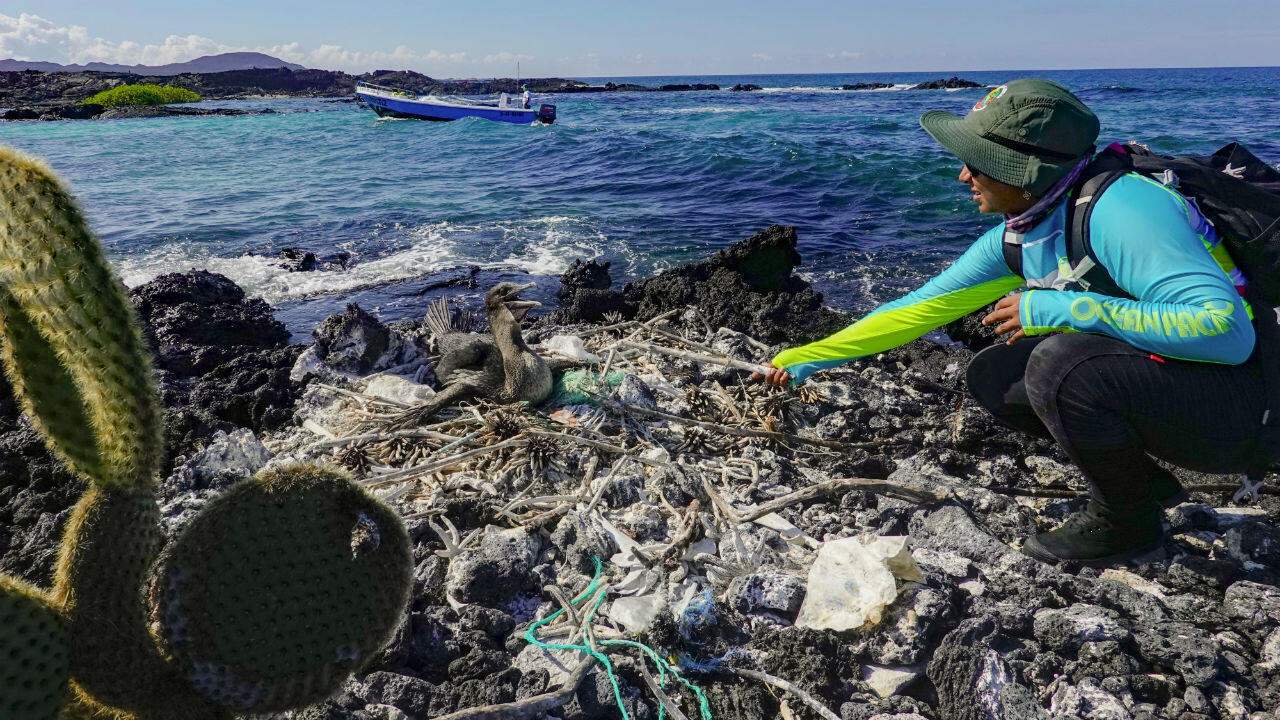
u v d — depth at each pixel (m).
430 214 9.89
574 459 2.32
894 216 9.16
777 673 1.53
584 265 5.49
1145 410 1.54
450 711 1.48
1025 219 1.54
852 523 2.04
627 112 35.09
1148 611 1.64
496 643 1.67
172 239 8.41
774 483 2.23
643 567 1.82
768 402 2.63
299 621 1.09
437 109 28.59
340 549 1.11
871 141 16.59
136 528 1.05
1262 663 1.54
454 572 1.78
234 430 2.61
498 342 2.66
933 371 3.48
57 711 1.01
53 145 21.20
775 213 9.59
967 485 2.14
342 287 6.34
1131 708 1.47
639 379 2.74
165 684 1.08
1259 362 1.46
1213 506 2.08
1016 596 1.74
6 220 0.93
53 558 1.86
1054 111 1.42
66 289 0.95
